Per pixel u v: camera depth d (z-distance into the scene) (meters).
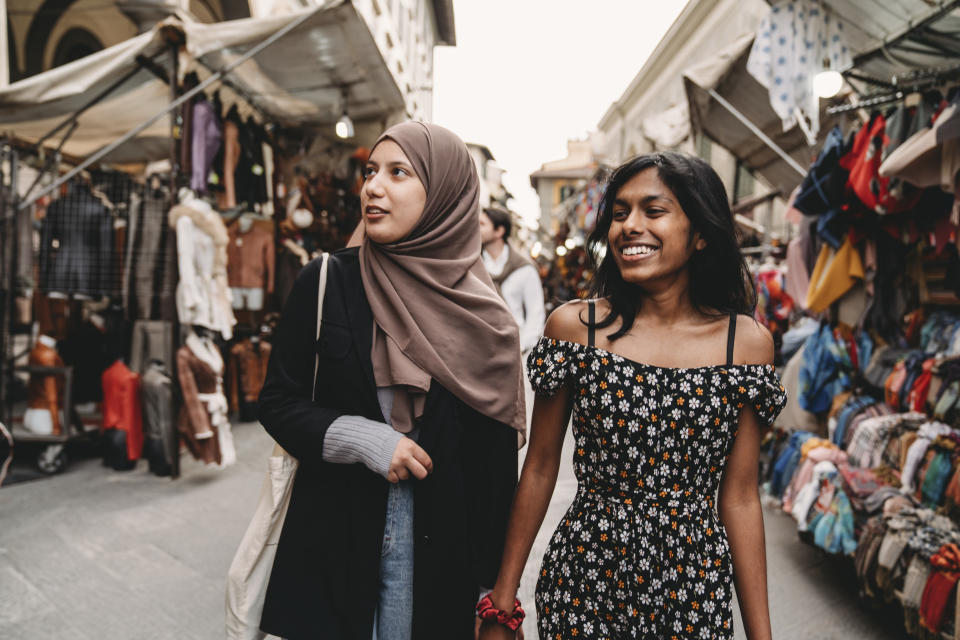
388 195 1.31
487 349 1.33
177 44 4.48
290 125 7.14
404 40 14.58
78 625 2.49
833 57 3.69
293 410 1.28
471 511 1.34
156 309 4.81
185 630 2.49
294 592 1.27
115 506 3.84
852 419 3.45
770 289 5.29
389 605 1.29
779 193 6.52
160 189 4.88
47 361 4.63
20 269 4.79
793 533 3.74
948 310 3.49
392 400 1.30
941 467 2.59
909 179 2.90
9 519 3.57
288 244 6.93
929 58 3.61
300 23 4.45
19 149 4.96
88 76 4.44
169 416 4.43
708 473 1.21
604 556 1.20
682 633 1.15
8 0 7.07
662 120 6.02
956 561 2.17
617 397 1.19
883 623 2.67
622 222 1.25
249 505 3.92
